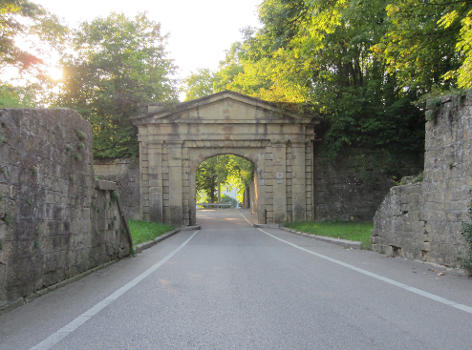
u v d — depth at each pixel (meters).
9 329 4.14
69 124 7.39
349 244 13.66
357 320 4.37
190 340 3.73
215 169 54.38
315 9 15.56
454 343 3.57
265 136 27.20
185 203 26.88
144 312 4.82
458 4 13.48
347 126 26.67
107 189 9.45
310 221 26.52
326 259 10.23
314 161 27.94
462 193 7.91
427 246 9.16
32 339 3.78
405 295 5.67
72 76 27.12
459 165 8.02
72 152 7.47
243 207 66.06
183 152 27.05
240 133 27.12
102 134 27.70
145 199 26.78
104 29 28.66
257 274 7.83
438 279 7.03
